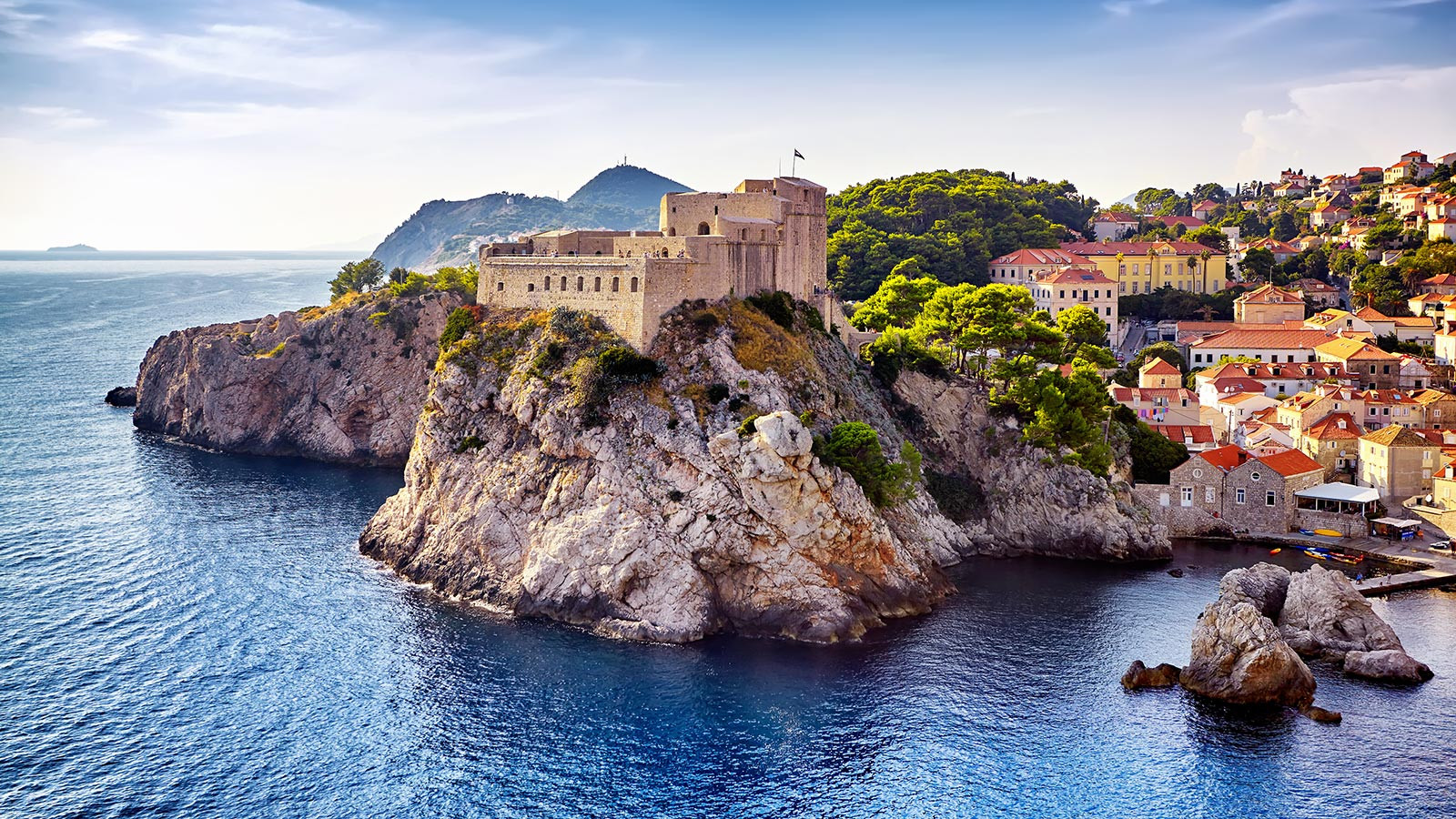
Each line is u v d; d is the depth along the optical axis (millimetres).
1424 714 107188
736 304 156625
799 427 129125
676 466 134125
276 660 117938
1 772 95125
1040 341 187375
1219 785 95875
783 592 128000
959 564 154875
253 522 167625
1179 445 180500
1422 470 171750
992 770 98438
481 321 164250
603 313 152250
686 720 106688
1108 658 120500
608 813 92312
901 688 113312
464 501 146125
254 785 94688
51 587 137000
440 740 102625
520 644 123250
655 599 128000
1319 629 123000
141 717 105188
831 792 95250
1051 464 162500
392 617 130375
